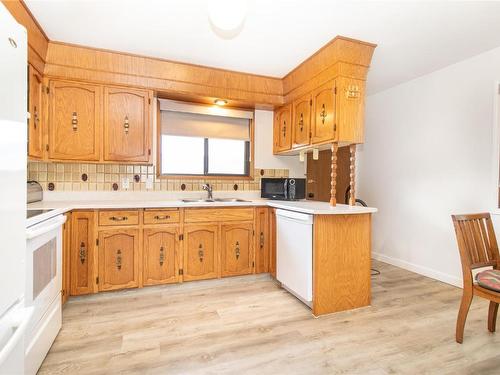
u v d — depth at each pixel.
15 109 0.99
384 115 3.77
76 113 2.57
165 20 2.09
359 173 4.18
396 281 3.03
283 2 1.84
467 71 2.78
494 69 2.56
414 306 2.42
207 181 3.39
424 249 3.23
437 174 3.08
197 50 2.58
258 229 3.02
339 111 2.40
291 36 2.31
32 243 1.42
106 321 2.11
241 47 2.52
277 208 2.82
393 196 3.63
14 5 1.82
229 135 3.52
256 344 1.84
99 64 2.60
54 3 1.88
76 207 2.32
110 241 2.49
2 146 0.90
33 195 2.50
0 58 0.88
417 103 3.30
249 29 2.21
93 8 1.94
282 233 2.71
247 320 2.16
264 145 3.70
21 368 1.06
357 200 3.38
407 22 2.10
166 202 2.75
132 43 2.46
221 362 1.65
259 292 2.72
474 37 2.34
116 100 2.71
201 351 1.76
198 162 3.46
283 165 3.81
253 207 3.00
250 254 2.99
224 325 2.08
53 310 1.79
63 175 2.80
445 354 1.74
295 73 3.02
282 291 2.75
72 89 2.56
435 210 3.10
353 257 2.37
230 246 2.91
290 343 1.85
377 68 3.01
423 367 1.62
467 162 2.79
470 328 2.04
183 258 2.73
